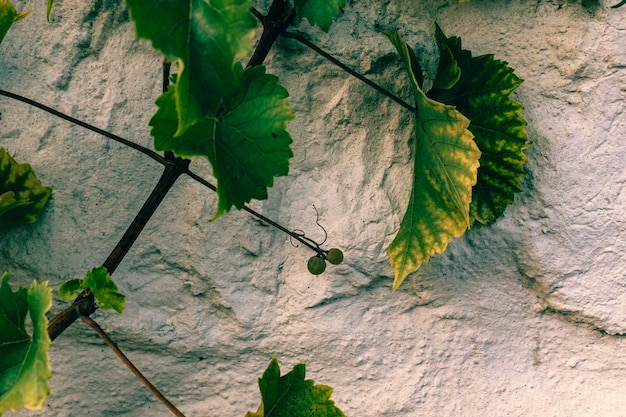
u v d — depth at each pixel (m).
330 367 0.66
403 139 0.65
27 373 0.49
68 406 0.65
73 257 0.63
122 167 0.64
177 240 0.64
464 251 0.65
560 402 0.66
